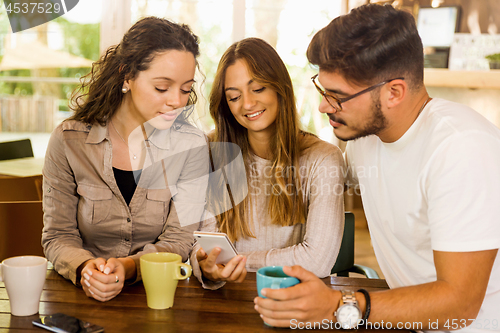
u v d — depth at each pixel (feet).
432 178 3.06
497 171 2.87
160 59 3.76
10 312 2.88
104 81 4.11
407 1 14.42
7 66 18.10
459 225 2.83
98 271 3.15
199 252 3.55
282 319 2.67
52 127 25.41
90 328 2.61
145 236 4.39
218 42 15.01
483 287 2.81
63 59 18.51
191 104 4.53
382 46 3.01
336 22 3.18
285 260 3.84
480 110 14.40
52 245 3.92
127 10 14.71
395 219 3.59
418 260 3.50
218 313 2.94
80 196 4.28
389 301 2.76
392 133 3.41
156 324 2.74
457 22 14.01
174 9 14.82
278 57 4.15
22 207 5.05
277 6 14.87
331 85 3.19
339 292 2.81
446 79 13.84
